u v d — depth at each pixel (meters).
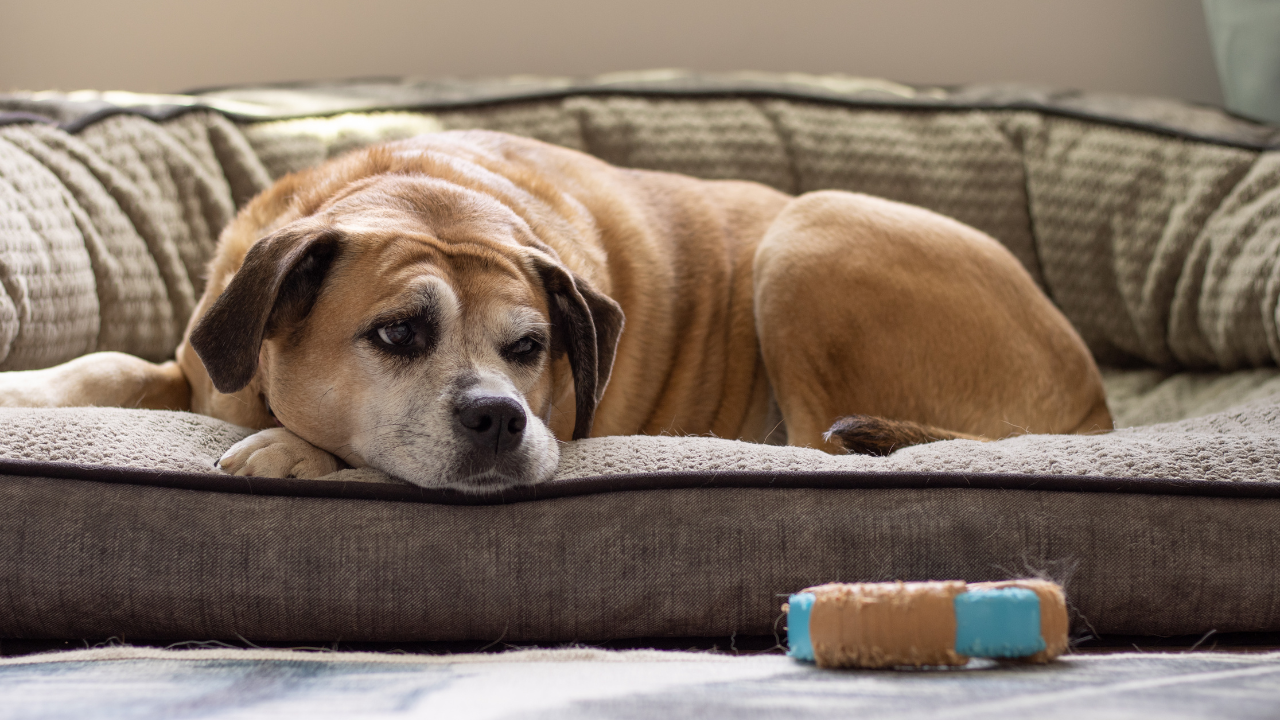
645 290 2.39
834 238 2.38
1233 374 2.84
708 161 3.33
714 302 2.54
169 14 3.91
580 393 1.91
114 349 2.48
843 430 1.91
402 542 1.47
